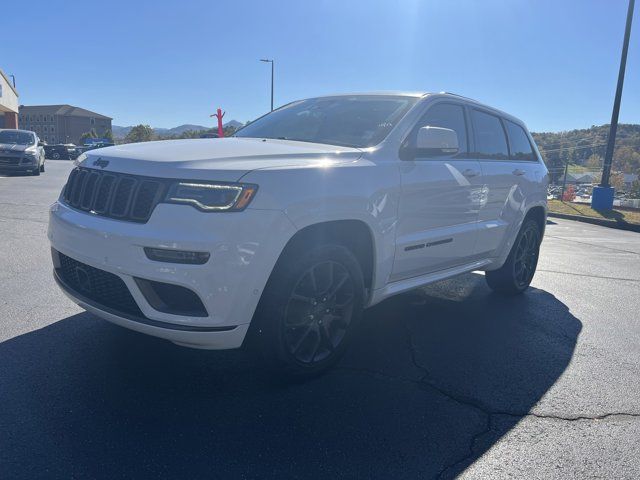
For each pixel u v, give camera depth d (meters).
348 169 3.43
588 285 6.61
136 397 3.10
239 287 2.89
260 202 2.93
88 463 2.48
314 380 3.47
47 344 3.74
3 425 2.74
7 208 9.91
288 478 2.46
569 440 2.93
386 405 3.20
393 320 4.77
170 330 2.89
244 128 4.94
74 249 3.22
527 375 3.75
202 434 2.77
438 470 2.60
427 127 3.80
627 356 4.21
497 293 5.91
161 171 2.99
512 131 5.61
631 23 17.02
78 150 43.62
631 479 2.59
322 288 3.39
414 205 3.92
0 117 44.88
